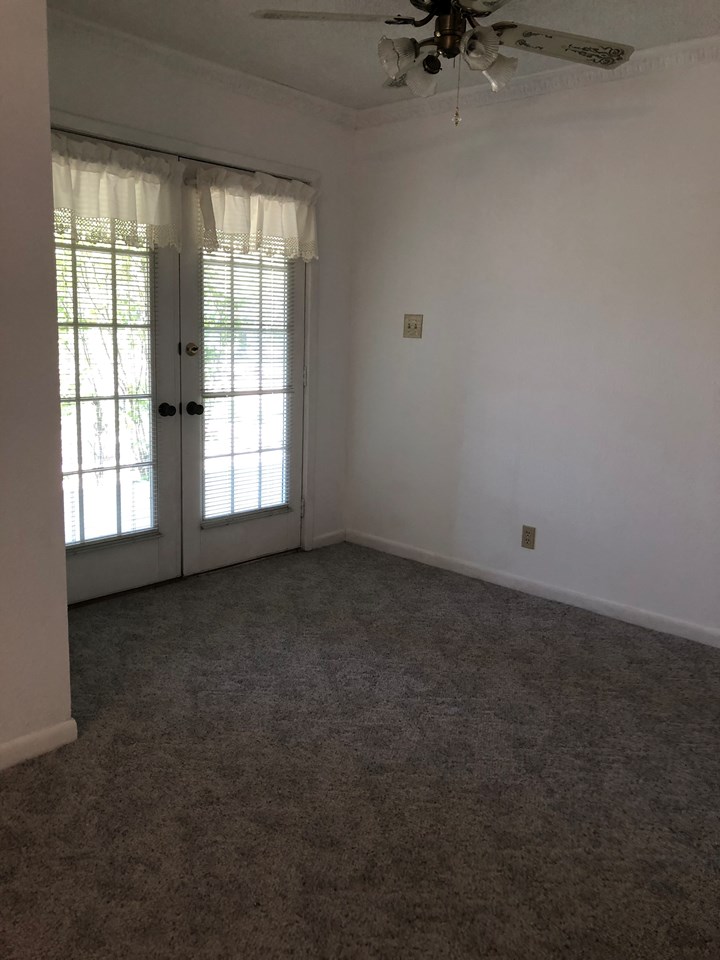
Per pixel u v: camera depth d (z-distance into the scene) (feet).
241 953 5.04
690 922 5.43
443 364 12.30
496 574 12.11
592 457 10.78
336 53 9.86
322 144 12.32
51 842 6.00
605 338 10.41
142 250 10.34
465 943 5.19
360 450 13.80
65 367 9.85
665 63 9.37
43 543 6.86
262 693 8.45
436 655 9.55
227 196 11.02
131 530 11.12
